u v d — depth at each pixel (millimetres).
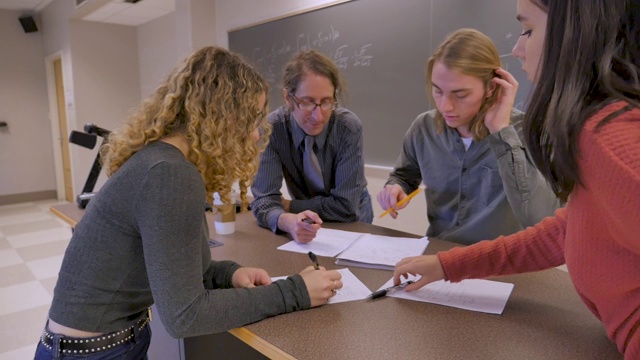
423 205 2545
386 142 2668
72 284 837
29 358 2096
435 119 1423
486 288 980
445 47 1206
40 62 5738
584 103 460
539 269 869
